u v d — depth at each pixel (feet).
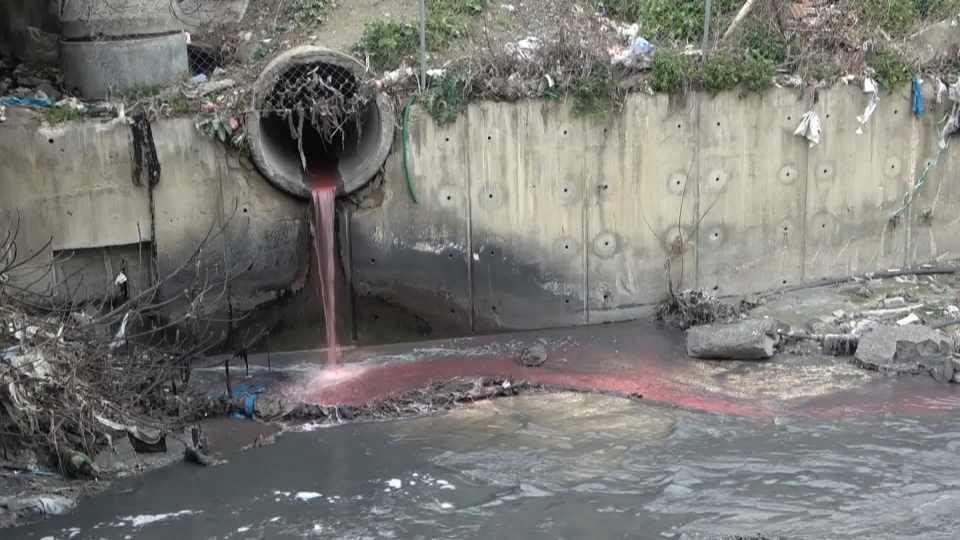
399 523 37.42
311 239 52.95
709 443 42.75
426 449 42.91
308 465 41.86
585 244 55.67
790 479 39.60
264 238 52.54
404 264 54.19
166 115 50.21
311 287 53.67
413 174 53.11
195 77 53.42
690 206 56.24
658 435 43.60
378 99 51.60
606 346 53.72
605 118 54.08
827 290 57.57
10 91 51.78
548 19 58.59
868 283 58.03
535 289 55.72
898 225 59.00
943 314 53.72
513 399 47.70
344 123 53.16
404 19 57.11
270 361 52.90
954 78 57.52
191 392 47.65
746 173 56.39
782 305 56.08
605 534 36.35
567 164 54.49
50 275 50.19
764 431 43.68
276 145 54.29
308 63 50.60
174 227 51.39
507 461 41.70
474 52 54.19
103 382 43.98
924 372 48.75
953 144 58.65
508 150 53.83
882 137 57.52
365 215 53.26
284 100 52.13
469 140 53.31
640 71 54.75
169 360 49.16
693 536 35.86
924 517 36.65
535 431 44.34
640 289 56.80
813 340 52.03
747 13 57.31
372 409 46.55
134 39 51.01
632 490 39.24
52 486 39.96
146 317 51.78
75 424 42.24
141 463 41.96
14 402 39.70
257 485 40.32
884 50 57.06
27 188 49.32
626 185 55.31
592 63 53.88
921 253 59.82
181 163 50.78
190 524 37.63
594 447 42.73
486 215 54.34
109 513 38.45
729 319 54.34
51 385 41.37
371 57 54.08
